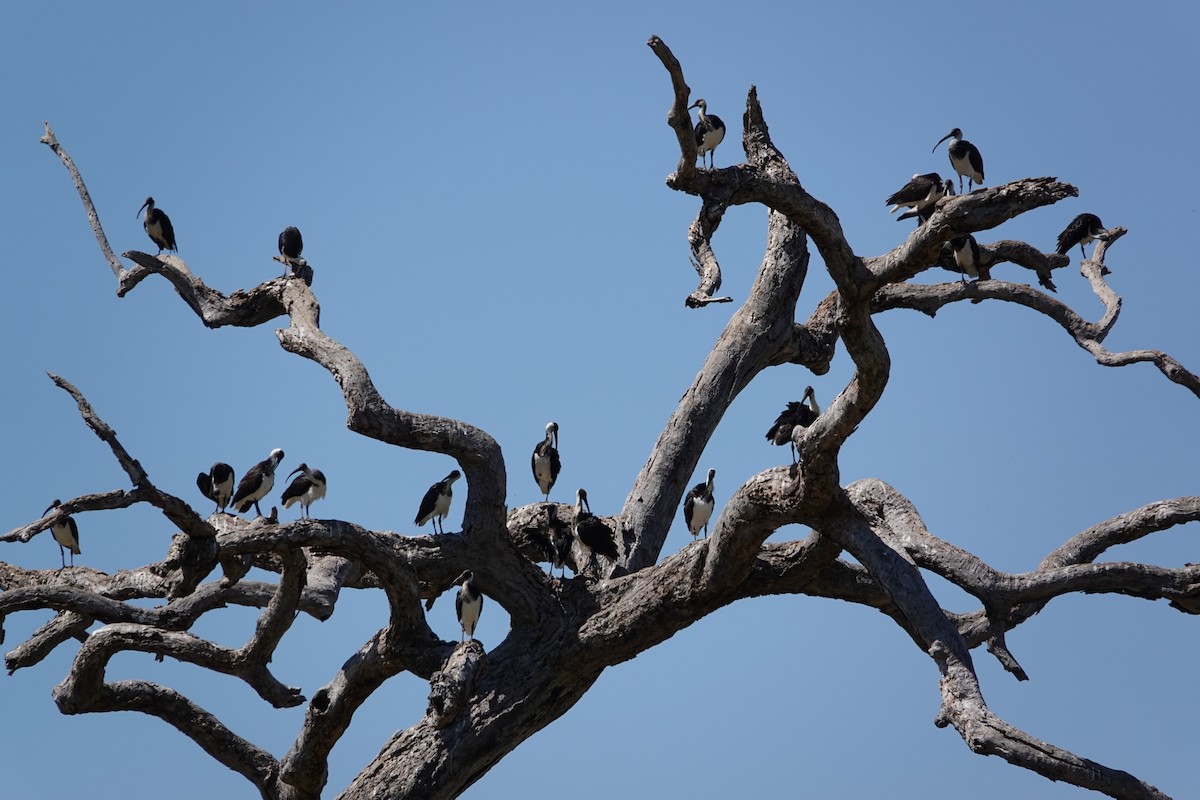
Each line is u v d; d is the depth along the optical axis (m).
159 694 66.38
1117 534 69.75
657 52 50.72
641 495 79.56
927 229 54.34
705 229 56.31
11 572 73.38
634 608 65.38
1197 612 64.69
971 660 56.25
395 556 63.41
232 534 61.94
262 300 76.06
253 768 67.19
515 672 65.75
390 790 63.56
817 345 86.44
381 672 65.25
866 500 68.06
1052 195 53.47
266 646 64.94
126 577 72.19
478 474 66.00
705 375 82.94
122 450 59.06
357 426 63.66
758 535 61.50
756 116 60.91
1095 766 51.59
